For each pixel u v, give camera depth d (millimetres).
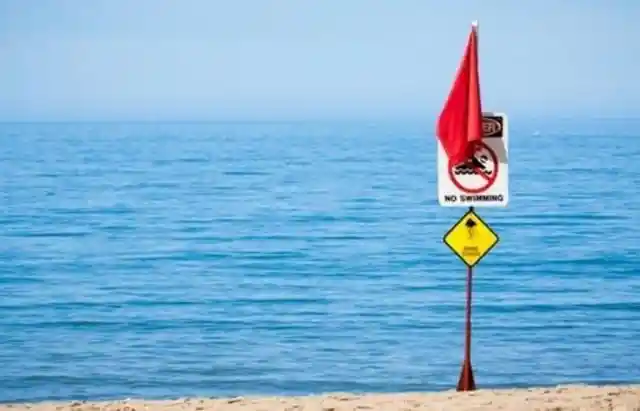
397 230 80125
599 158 165125
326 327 43125
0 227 84312
